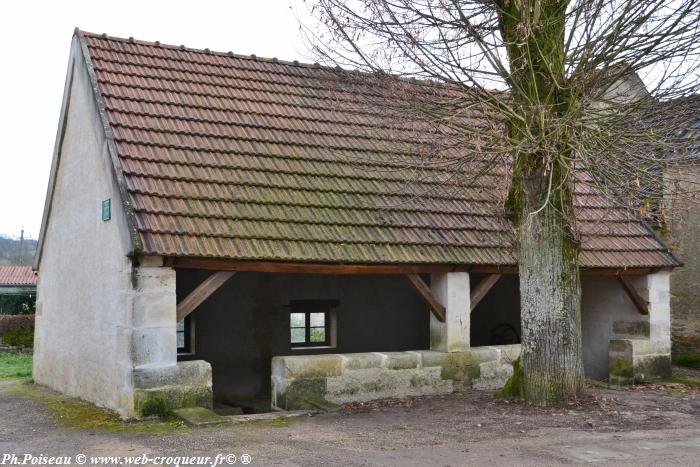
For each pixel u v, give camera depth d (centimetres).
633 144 923
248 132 1254
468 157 969
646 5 900
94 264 1131
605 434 814
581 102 898
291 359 1057
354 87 1187
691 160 970
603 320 1439
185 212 1031
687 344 1563
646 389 1243
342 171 1251
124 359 979
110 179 1059
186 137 1180
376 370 1113
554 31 951
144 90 1242
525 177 970
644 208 939
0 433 909
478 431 839
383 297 1511
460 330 1190
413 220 1209
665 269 1367
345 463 696
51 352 1357
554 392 973
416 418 933
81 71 1247
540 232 966
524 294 996
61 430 916
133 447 794
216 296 1367
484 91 959
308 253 1052
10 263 6303
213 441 812
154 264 970
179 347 1346
